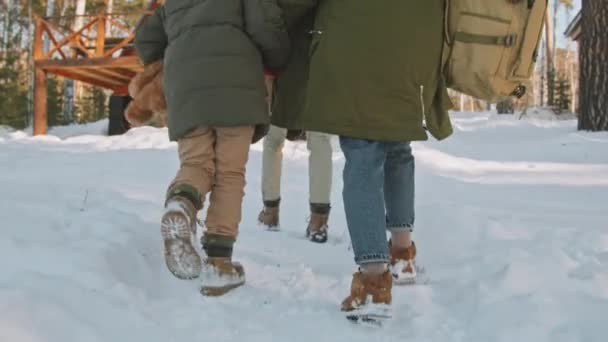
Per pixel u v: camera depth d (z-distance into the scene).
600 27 9.52
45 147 8.96
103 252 2.40
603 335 1.91
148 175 5.93
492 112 20.86
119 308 2.02
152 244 2.83
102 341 1.77
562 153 7.88
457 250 3.14
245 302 2.36
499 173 6.60
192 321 2.12
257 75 2.49
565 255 2.68
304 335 2.07
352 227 2.22
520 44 2.38
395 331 2.13
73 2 26.19
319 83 2.24
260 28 2.44
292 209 4.74
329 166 3.69
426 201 4.84
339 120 2.19
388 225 2.62
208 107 2.39
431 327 2.15
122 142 9.34
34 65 11.48
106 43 11.95
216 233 2.45
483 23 2.36
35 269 2.21
